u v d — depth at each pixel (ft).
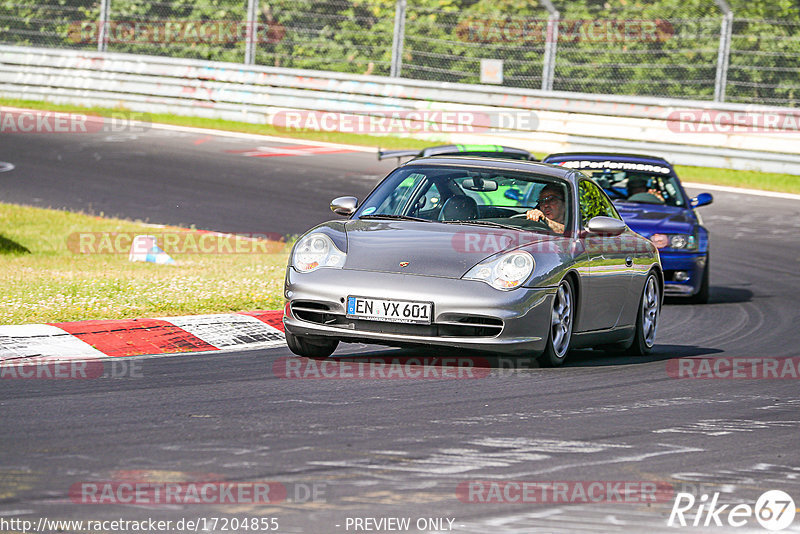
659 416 61.00
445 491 44.62
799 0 214.69
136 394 61.77
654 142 211.20
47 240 134.41
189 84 239.09
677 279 116.57
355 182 185.68
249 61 239.91
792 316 110.22
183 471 46.26
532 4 230.48
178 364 71.77
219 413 57.41
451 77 233.35
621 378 73.00
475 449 51.52
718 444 54.90
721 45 214.28
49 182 174.50
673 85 223.10
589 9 225.97
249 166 195.31
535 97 218.38
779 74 214.69
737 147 209.05
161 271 111.24
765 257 149.18
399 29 232.12
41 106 241.35
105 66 240.53
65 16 254.27
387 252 72.64
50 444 49.93
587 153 129.29
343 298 70.69
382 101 227.61
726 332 100.27
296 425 55.11
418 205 80.28
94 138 214.28
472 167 81.97
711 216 175.42
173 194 169.68
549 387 67.97
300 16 242.58
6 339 74.95
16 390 61.77
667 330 101.55
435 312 69.56
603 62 224.74
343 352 78.64
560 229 77.97
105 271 111.04
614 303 81.30
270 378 67.62
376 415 57.93
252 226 149.18
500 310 69.82
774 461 51.93
